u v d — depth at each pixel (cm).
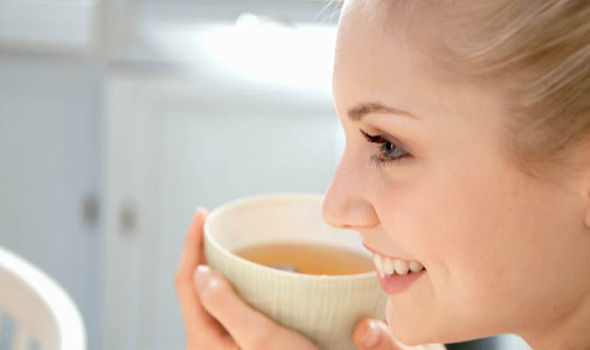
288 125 144
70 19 135
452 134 52
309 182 150
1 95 140
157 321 154
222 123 143
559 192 52
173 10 136
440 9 51
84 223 150
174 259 150
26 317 71
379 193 56
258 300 61
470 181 53
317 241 71
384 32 53
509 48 50
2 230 149
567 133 51
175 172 145
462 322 56
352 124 56
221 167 146
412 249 55
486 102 51
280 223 70
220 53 138
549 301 55
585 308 56
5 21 134
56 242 151
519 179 52
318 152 147
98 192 148
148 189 145
